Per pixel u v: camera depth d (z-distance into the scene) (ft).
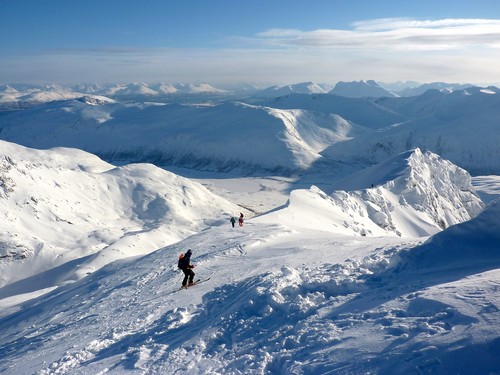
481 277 36.01
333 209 236.22
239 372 30.78
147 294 66.90
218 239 107.86
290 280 47.62
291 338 33.09
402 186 345.51
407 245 59.98
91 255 296.30
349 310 35.86
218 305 48.29
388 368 25.13
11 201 504.02
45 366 41.81
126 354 39.60
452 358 24.14
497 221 47.32
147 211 611.88
